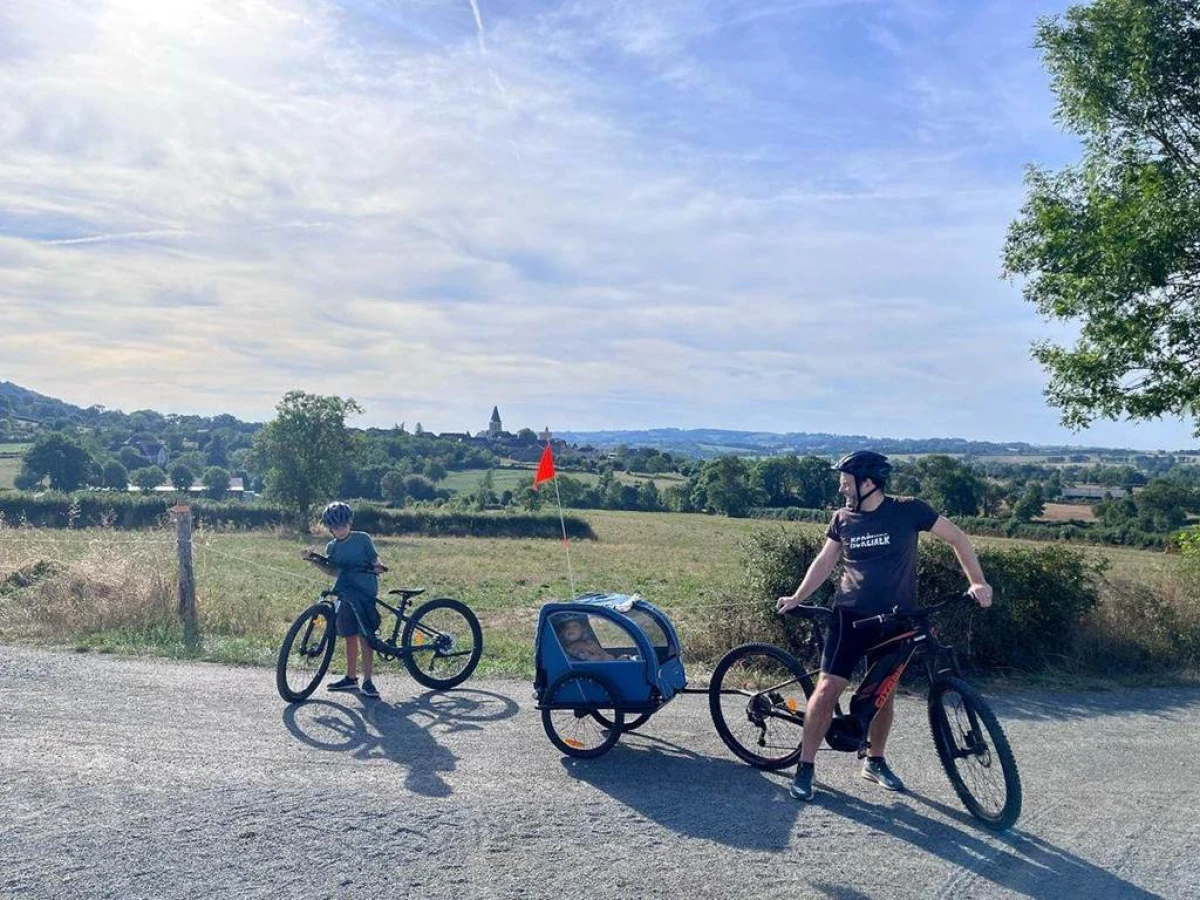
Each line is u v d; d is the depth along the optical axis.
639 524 64.19
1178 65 13.72
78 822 5.24
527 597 26.50
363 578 8.25
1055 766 6.73
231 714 7.42
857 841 5.22
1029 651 9.85
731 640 9.96
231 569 26.42
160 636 10.15
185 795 5.66
